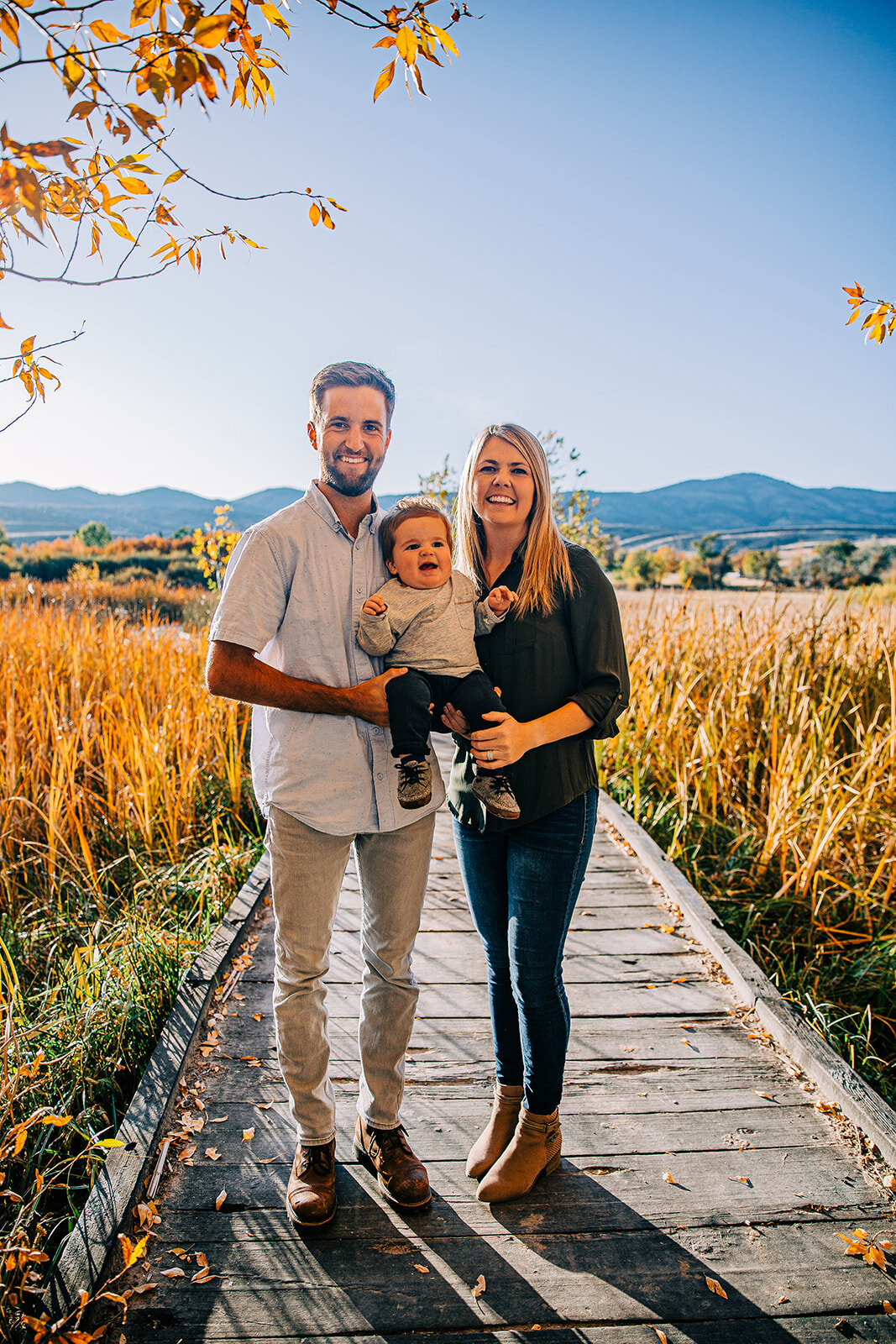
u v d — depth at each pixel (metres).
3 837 4.77
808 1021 3.39
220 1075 2.80
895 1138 2.44
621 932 4.01
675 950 3.83
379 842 2.19
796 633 6.85
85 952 3.47
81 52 1.43
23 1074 2.58
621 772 6.43
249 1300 1.95
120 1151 2.30
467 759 2.23
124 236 1.76
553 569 2.19
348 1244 2.12
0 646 7.30
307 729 2.11
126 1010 3.15
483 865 2.29
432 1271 2.04
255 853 5.07
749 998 3.34
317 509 2.15
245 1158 2.41
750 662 6.38
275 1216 2.20
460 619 2.21
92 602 13.80
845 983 3.95
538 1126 2.29
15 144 1.39
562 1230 2.18
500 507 2.17
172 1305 1.93
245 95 1.62
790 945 4.20
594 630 2.16
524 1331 1.90
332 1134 2.22
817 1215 2.25
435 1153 2.48
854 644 6.58
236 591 2.01
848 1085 2.69
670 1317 1.95
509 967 2.32
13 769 5.17
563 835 2.14
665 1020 3.24
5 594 13.29
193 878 4.63
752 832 5.02
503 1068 2.40
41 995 3.43
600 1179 2.37
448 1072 2.89
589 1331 1.91
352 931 4.07
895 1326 1.94
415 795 1.99
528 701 2.18
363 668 2.18
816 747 5.19
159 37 1.44
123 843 5.11
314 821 2.07
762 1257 2.12
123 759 5.67
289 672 2.16
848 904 4.47
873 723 5.30
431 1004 3.36
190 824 5.32
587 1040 3.09
